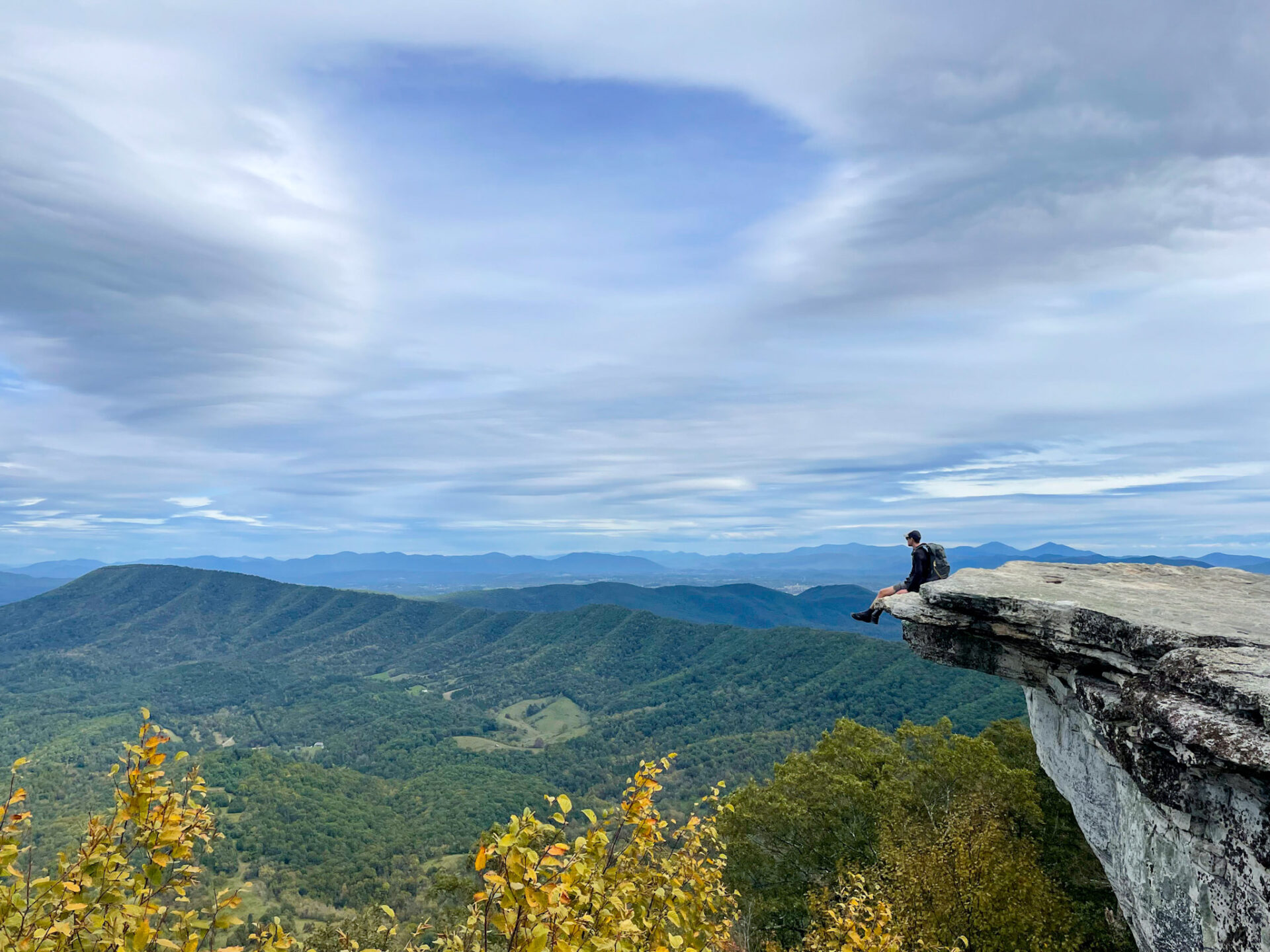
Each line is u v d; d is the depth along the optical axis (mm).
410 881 138250
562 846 5469
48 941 4738
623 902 6387
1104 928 23281
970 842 23953
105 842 5430
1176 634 9531
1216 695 8117
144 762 5512
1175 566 16141
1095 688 10992
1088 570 15695
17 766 5520
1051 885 23703
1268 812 7812
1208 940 9359
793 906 33500
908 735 40562
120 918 5102
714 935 8086
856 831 34219
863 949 13219
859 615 17219
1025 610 12125
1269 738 7215
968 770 30516
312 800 195000
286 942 5730
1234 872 8578
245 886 5625
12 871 4965
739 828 35625
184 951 5195
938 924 22172
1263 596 12430
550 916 5441
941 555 16266
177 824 5445
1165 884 10633
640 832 7137
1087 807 14430
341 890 135500
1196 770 8477
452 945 6270
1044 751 17234
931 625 14891
